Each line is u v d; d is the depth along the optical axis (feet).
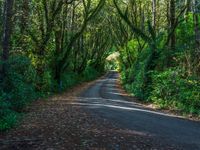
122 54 185.06
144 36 111.34
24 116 56.90
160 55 103.40
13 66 67.97
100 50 256.52
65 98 96.07
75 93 116.78
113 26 202.69
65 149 37.35
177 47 102.42
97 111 66.03
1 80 63.41
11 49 97.14
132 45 170.09
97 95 108.78
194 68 83.30
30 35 106.52
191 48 89.56
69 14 163.53
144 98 96.37
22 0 103.71
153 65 103.55
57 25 122.93
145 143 41.70
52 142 39.96
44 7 110.73
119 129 48.98
